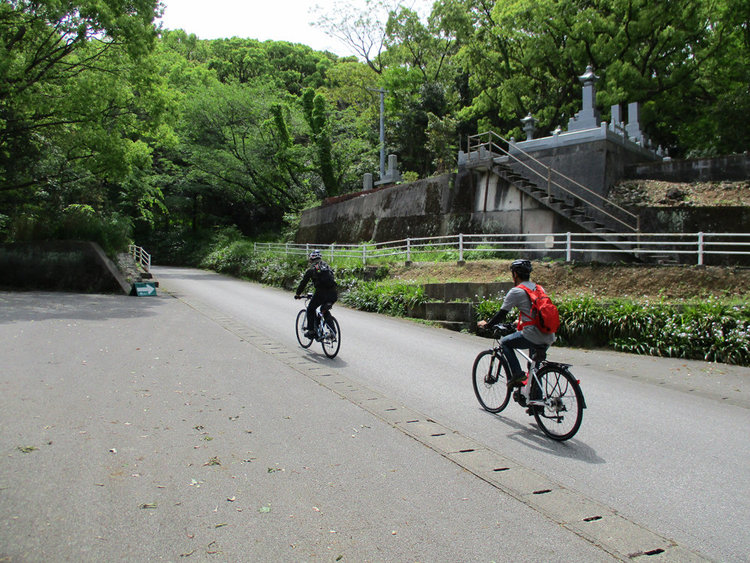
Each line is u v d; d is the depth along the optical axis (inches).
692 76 1080.8
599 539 142.7
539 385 228.4
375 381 308.3
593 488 175.6
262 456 192.4
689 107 1096.2
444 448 207.0
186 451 193.9
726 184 644.7
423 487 171.9
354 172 1453.0
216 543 135.0
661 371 380.8
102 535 136.4
